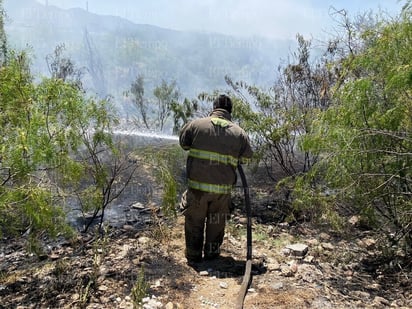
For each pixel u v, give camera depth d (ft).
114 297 11.04
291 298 11.34
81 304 10.52
